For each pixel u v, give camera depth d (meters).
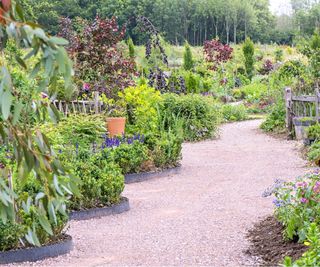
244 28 77.12
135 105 13.96
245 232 6.52
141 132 13.64
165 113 15.54
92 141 11.65
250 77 36.03
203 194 9.02
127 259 5.73
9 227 5.68
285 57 41.88
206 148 14.92
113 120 12.90
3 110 2.03
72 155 8.81
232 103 26.66
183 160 12.84
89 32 15.59
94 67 15.54
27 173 2.31
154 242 6.35
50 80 2.21
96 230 6.99
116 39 15.81
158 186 9.95
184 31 72.25
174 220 7.34
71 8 55.00
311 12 78.56
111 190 7.97
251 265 5.37
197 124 16.66
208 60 32.47
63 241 6.05
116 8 59.50
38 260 5.76
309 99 15.78
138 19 20.06
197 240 6.34
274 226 6.39
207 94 27.59
